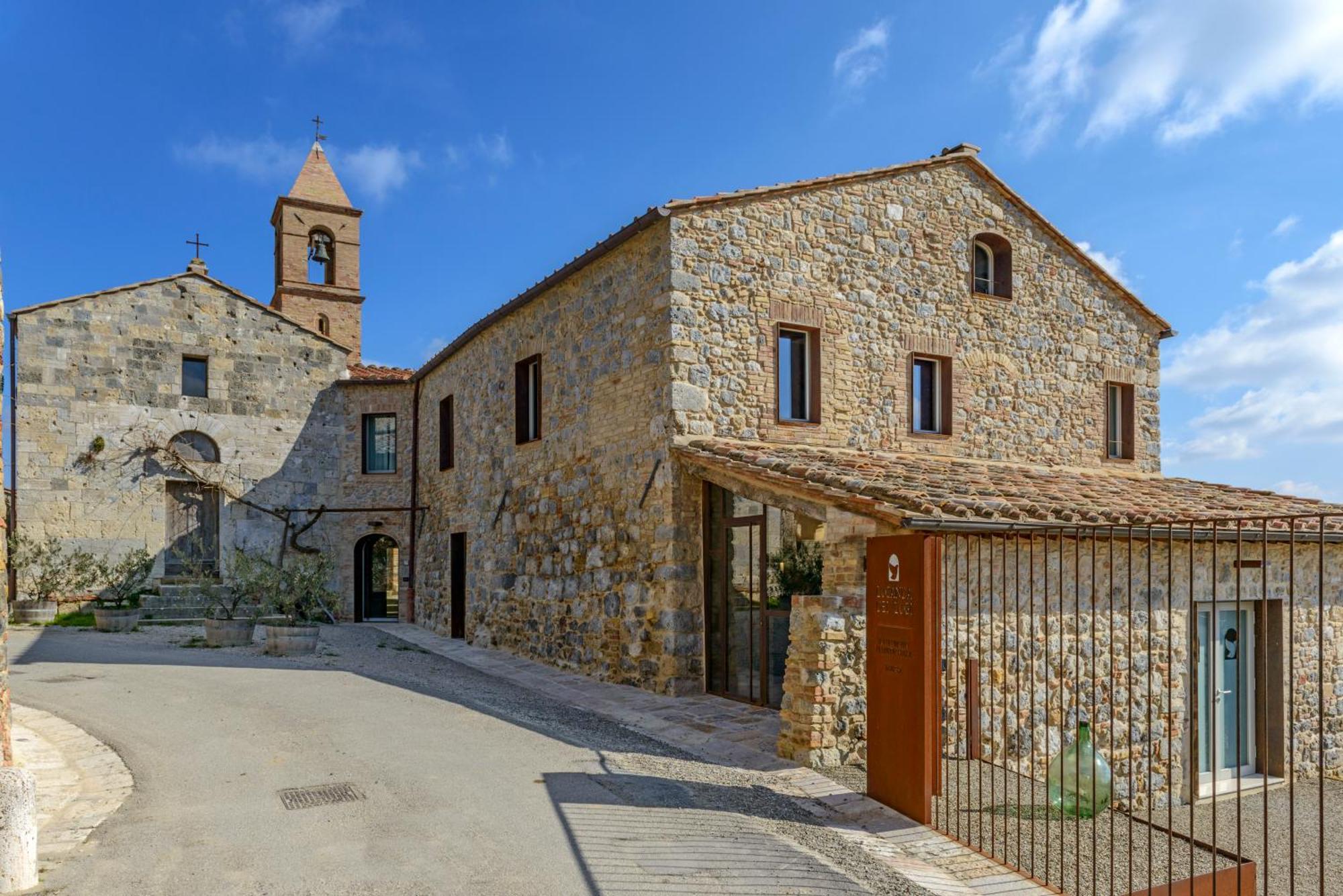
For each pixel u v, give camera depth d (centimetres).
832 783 704
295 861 501
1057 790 707
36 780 647
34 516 1680
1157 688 895
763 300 1112
